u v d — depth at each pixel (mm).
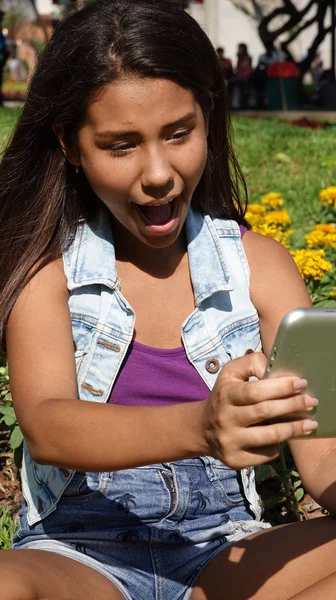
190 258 2498
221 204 2607
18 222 2459
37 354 2285
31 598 1974
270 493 3381
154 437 1944
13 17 33375
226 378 1837
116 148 2191
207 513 2408
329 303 4336
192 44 2225
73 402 2105
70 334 2365
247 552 2285
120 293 2428
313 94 29344
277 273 2553
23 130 2451
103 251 2457
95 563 2275
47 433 2082
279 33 26953
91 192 2488
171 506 2361
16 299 2355
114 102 2150
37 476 2414
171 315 2471
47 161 2461
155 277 2498
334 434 1938
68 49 2230
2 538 3027
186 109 2180
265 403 1757
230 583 2262
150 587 2320
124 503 2354
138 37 2154
